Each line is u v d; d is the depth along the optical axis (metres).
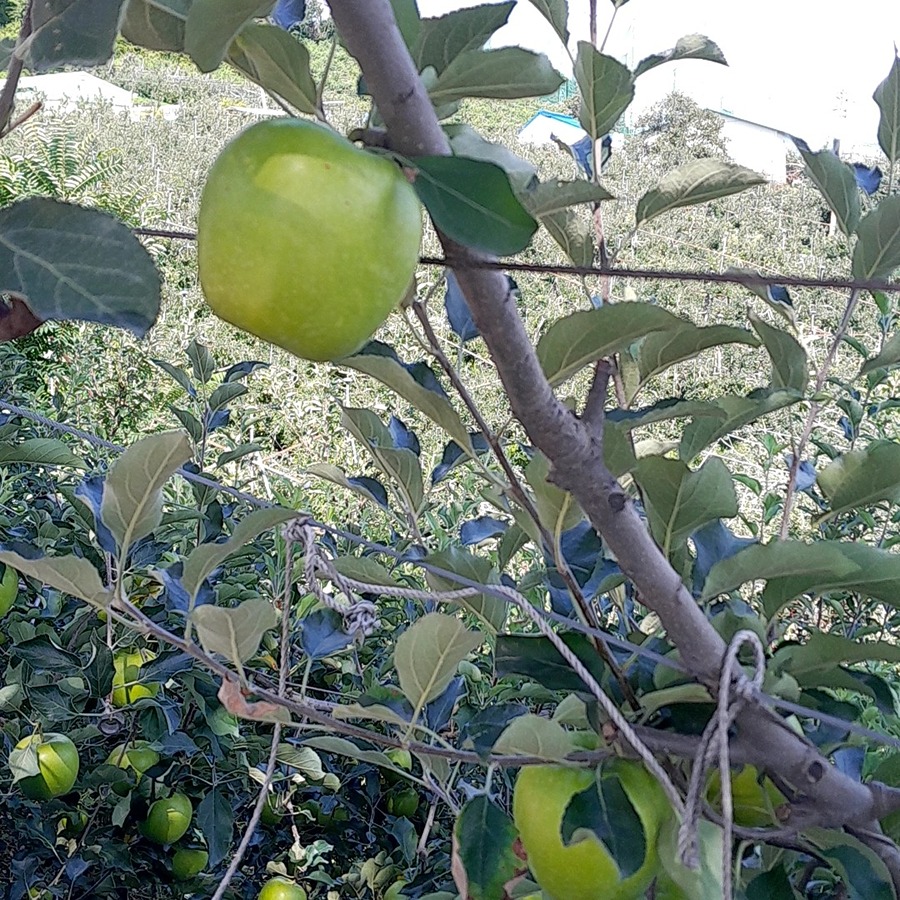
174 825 2.25
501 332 0.74
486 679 2.01
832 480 1.14
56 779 2.05
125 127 13.99
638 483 1.05
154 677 1.95
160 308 0.59
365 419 1.25
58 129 9.52
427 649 0.96
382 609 2.54
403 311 0.97
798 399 1.06
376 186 0.68
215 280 0.70
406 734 1.03
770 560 0.97
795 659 1.05
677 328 0.84
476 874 0.96
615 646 1.04
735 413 1.10
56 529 2.33
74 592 1.00
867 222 1.20
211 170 0.71
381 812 2.39
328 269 0.67
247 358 6.84
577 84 1.13
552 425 0.79
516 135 13.09
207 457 4.93
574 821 0.91
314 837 2.59
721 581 0.99
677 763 1.03
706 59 1.20
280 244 0.67
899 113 1.28
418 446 1.52
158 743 2.02
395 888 2.04
